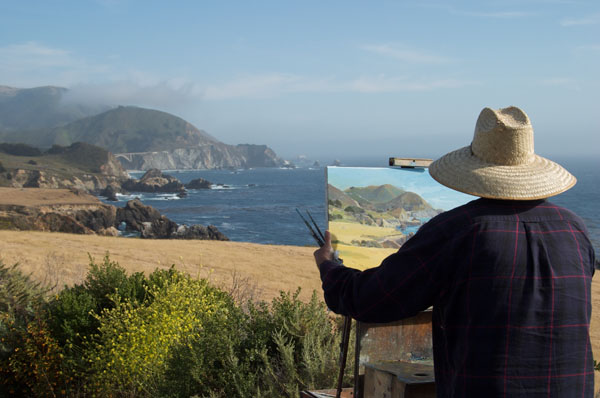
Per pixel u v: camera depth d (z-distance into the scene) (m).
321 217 108.75
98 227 94.62
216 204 146.00
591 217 78.38
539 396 1.55
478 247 1.61
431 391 2.20
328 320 5.27
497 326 1.56
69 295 6.15
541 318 1.57
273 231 88.69
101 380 5.02
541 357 1.56
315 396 2.90
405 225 2.90
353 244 2.76
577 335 1.61
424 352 2.61
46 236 30.75
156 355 4.99
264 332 4.99
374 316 1.77
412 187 2.99
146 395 4.89
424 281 1.67
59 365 5.42
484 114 1.81
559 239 1.65
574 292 1.61
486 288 1.58
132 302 6.18
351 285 1.84
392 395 2.27
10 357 5.47
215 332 4.98
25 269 14.75
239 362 4.86
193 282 6.38
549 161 1.82
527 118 1.78
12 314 6.19
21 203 98.69
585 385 1.61
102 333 5.48
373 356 2.53
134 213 99.25
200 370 4.59
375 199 2.85
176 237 76.12
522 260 1.59
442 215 1.73
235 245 30.20
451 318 1.66
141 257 23.47
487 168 1.75
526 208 1.69
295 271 21.02
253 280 17.91
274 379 4.45
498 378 1.55
